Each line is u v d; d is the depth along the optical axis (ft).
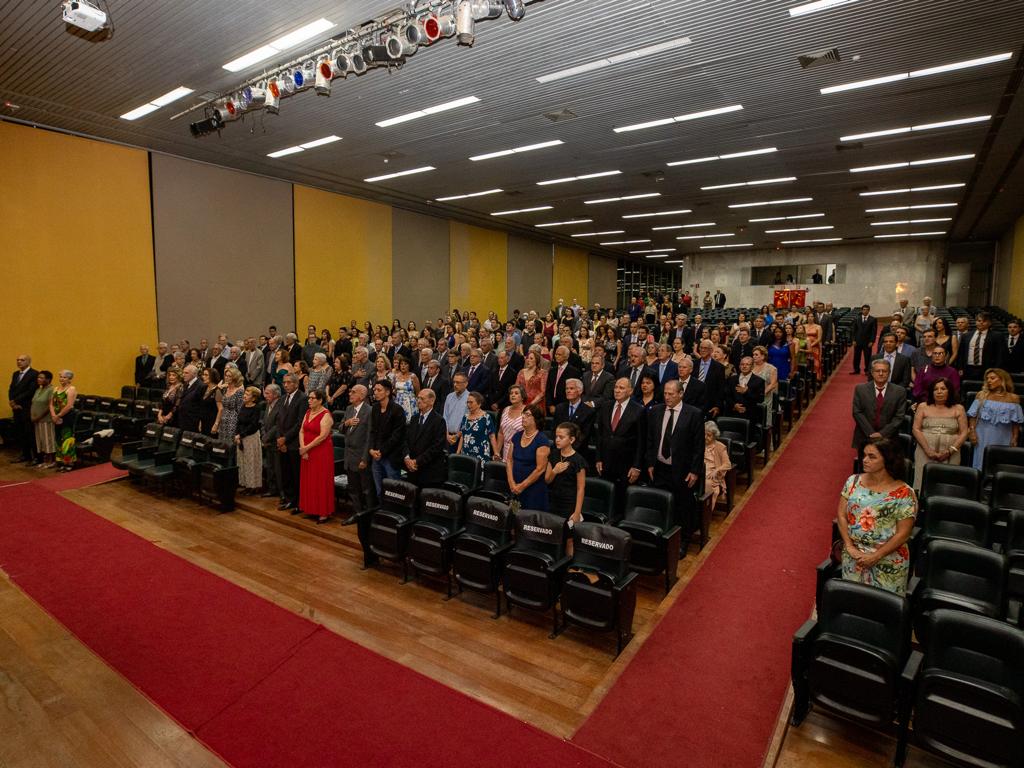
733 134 36.42
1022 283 62.85
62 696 12.03
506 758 10.23
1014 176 46.26
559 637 14.40
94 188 38.27
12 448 34.42
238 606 15.80
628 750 10.45
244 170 46.55
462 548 15.80
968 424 19.62
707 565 17.38
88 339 38.34
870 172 45.50
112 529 21.68
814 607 14.98
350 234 55.98
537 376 25.81
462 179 48.93
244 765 10.12
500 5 19.84
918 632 12.09
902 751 9.81
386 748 10.48
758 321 41.04
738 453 22.82
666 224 72.08
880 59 25.68
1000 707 8.75
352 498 21.71
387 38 22.16
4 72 27.81
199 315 44.19
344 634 14.47
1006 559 11.68
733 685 12.17
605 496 17.22
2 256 34.60
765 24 22.74
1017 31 22.98
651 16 22.24
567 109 32.27
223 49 25.36
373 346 40.45
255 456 25.36
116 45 24.91
